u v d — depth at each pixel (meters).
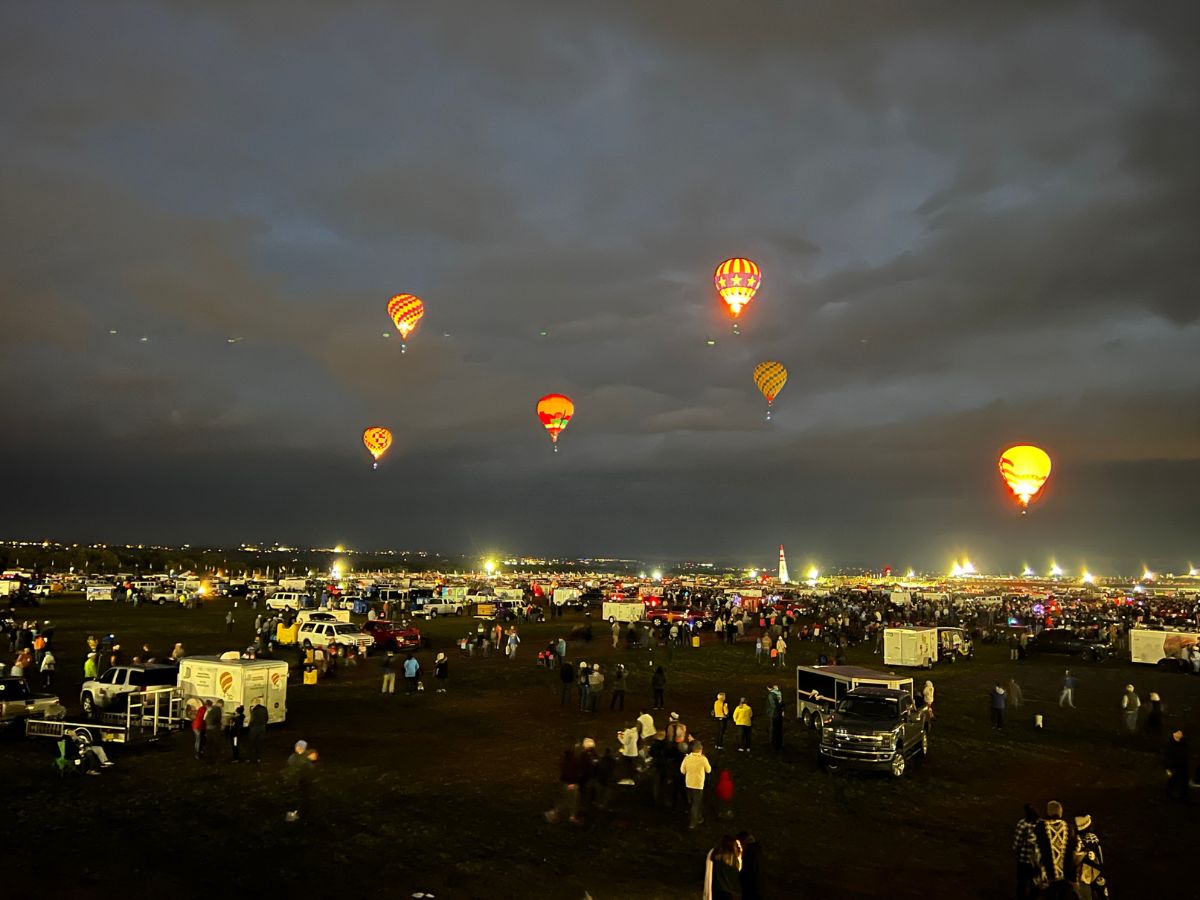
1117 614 103.75
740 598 108.69
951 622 81.44
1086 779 24.11
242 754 23.17
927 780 23.28
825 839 17.88
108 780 20.02
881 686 25.12
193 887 13.40
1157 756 27.36
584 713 32.03
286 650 51.66
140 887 13.23
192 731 25.86
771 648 51.09
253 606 86.31
